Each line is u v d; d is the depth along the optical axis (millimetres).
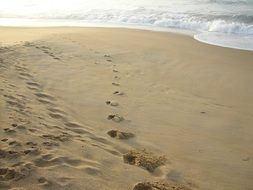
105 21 7973
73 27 7168
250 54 5031
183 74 4105
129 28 7012
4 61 3738
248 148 2441
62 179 1683
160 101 3205
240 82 3883
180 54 4988
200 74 4125
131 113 2885
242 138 2592
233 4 8797
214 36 6258
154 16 7902
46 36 5590
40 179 1655
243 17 7316
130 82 3654
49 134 2162
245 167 2172
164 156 2209
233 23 6922
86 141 2193
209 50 5266
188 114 2963
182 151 2324
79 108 2883
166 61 4605
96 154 2020
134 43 5527
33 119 2361
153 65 4387
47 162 1813
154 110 2982
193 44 5641
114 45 5305
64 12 9062
